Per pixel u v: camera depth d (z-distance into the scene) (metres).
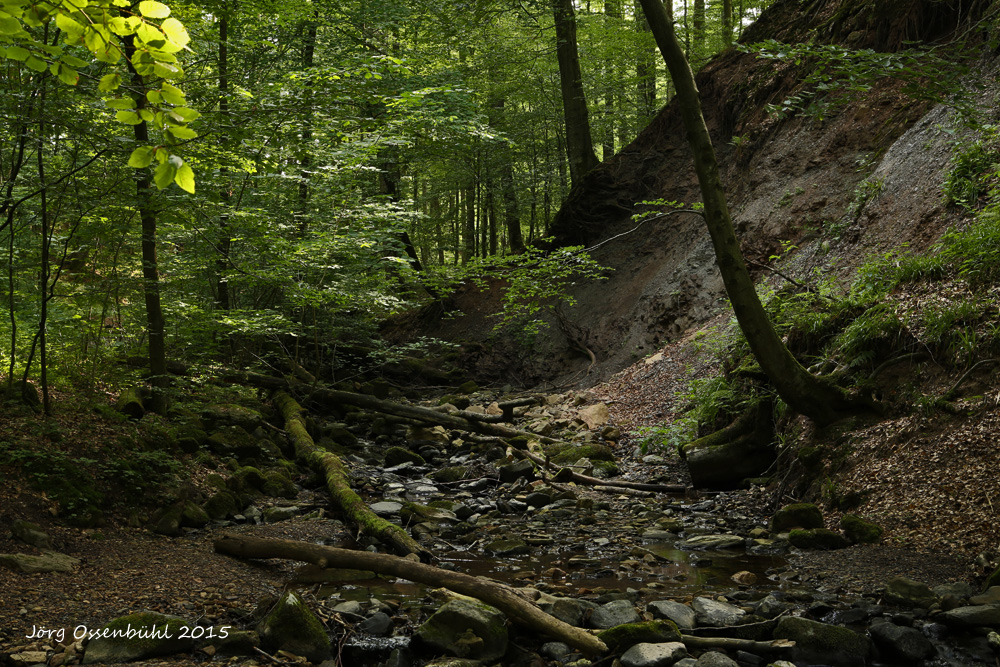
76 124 6.79
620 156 19.16
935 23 12.48
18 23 2.26
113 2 2.15
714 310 13.66
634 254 17.33
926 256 8.34
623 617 4.93
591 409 12.74
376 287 12.52
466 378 17.89
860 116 13.39
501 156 22.34
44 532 5.83
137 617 4.50
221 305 12.60
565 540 7.30
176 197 8.62
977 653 4.27
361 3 14.96
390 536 6.68
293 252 10.02
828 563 5.93
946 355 7.17
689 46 22.30
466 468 10.52
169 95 2.34
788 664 4.26
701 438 9.19
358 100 7.93
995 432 6.23
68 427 7.57
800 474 7.77
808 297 9.05
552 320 17.64
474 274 11.07
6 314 8.76
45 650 4.20
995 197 8.24
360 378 17.22
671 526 7.56
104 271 9.52
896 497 6.50
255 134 7.40
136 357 10.16
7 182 7.19
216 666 4.25
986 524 5.64
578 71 19.88
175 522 6.90
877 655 4.43
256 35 12.94
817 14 15.58
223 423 10.12
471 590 5.02
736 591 5.53
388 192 20.42
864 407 7.59
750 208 14.23
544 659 4.53
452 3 16.17
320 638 4.50
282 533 7.14
